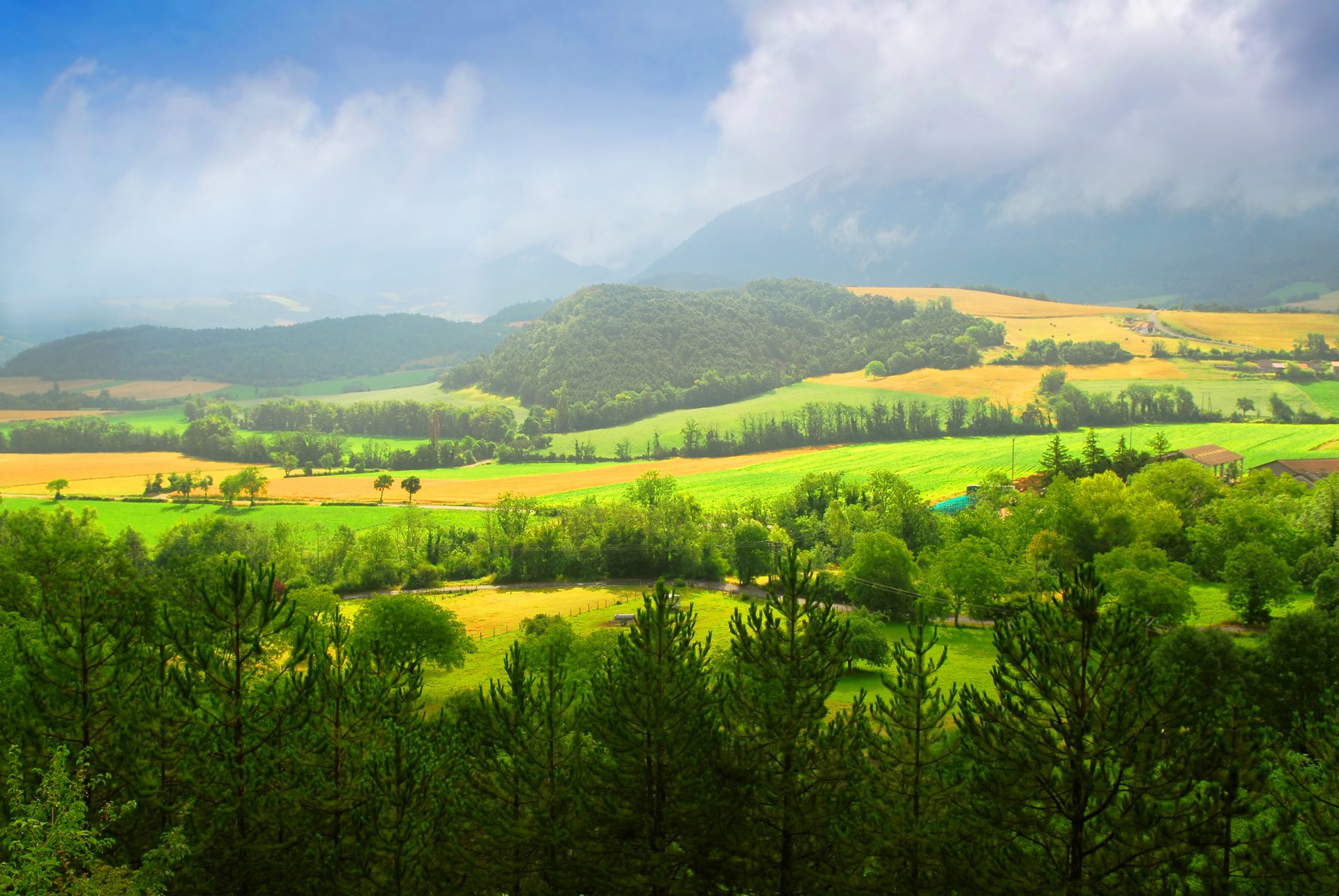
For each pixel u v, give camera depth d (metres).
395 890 23.70
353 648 29.84
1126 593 78.81
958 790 26.81
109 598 30.38
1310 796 25.00
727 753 27.59
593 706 28.66
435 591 128.12
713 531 133.00
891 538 100.00
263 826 25.31
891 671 76.06
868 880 25.66
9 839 19.95
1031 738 24.17
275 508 182.62
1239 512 107.38
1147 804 23.20
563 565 130.75
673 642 28.48
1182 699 23.66
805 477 166.25
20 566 55.94
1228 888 22.42
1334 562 92.31
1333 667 45.41
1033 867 24.11
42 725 25.72
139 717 25.84
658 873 25.67
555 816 26.59
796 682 27.61
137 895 20.86
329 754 26.92
